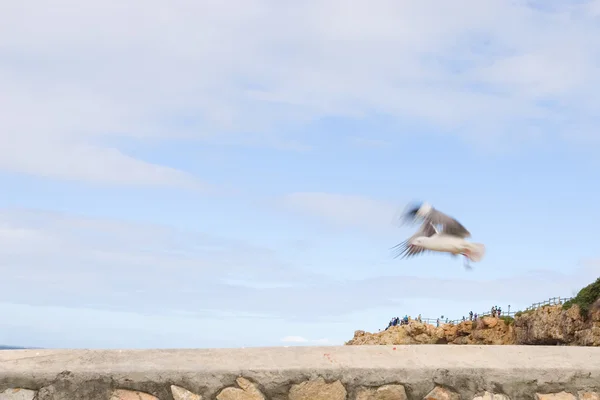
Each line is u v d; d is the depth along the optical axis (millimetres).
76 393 5230
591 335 32500
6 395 5172
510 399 5605
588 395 5676
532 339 38938
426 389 5547
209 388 5355
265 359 5559
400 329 47531
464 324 45125
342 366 5535
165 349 5594
